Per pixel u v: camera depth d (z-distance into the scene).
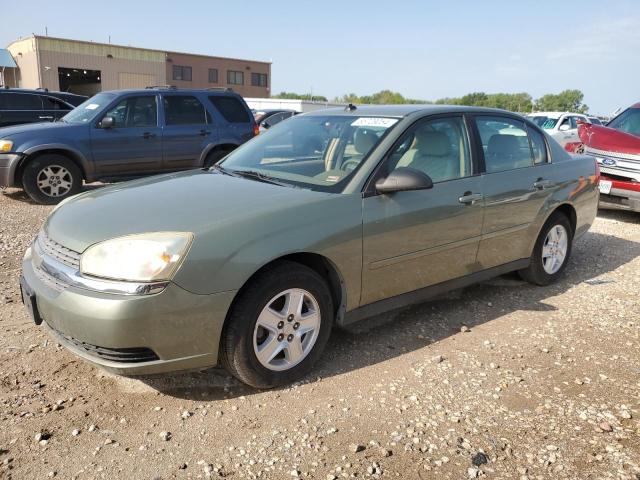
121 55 43.66
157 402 3.05
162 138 9.34
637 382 3.41
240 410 3.00
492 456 2.67
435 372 3.46
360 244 3.40
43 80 40.38
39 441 2.68
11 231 6.72
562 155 5.20
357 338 3.93
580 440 2.81
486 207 4.19
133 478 2.46
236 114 10.18
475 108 4.43
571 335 4.08
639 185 7.88
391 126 3.81
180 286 2.73
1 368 3.33
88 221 3.05
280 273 3.07
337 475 2.51
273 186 3.55
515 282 5.28
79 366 3.39
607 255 6.38
